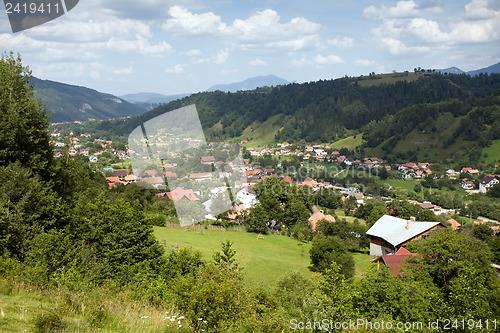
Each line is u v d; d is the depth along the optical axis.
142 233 20.38
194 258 19.00
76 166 24.30
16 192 16.00
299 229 55.81
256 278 33.00
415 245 22.00
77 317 6.52
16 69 19.08
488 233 54.09
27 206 16.12
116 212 20.50
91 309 6.95
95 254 18.97
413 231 43.75
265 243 48.62
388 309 11.32
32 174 18.62
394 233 45.88
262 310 9.08
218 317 7.32
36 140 18.89
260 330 7.38
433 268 19.03
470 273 11.59
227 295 7.76
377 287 11.55
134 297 9.80
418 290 11.68
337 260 34.62
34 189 16.69
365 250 54.69
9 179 16.19
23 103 18.39
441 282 19.23
